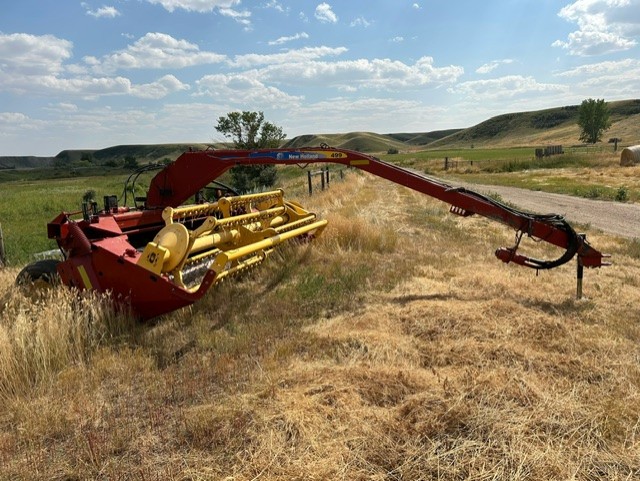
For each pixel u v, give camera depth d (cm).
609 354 418
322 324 516
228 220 603
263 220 737
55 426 335
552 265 585
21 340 416
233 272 571
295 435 305
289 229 815
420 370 390
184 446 308
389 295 607
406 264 766
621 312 536
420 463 276
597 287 632
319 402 341
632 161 3328
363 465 278
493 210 600
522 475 265
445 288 633
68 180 5978
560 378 374
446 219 1351
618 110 17100
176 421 336
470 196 615
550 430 303
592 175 2847
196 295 498
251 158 709
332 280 684
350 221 947
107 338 489
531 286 634
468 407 318
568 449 287
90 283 529
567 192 2131
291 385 372
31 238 1269
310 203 1584
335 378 373
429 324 487
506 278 672
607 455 283
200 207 614
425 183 632
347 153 672
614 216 1441
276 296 618
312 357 432
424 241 998
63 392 386
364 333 466
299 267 747
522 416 315
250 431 311
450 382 359
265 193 768
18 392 384
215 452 298
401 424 308
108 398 376
